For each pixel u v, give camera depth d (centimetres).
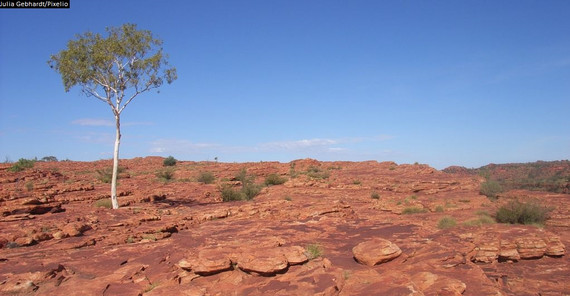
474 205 3262
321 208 2495
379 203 3281
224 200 3625
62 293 1045
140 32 2986
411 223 2142
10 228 1869
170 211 2658
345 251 1448
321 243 1591
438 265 1183
